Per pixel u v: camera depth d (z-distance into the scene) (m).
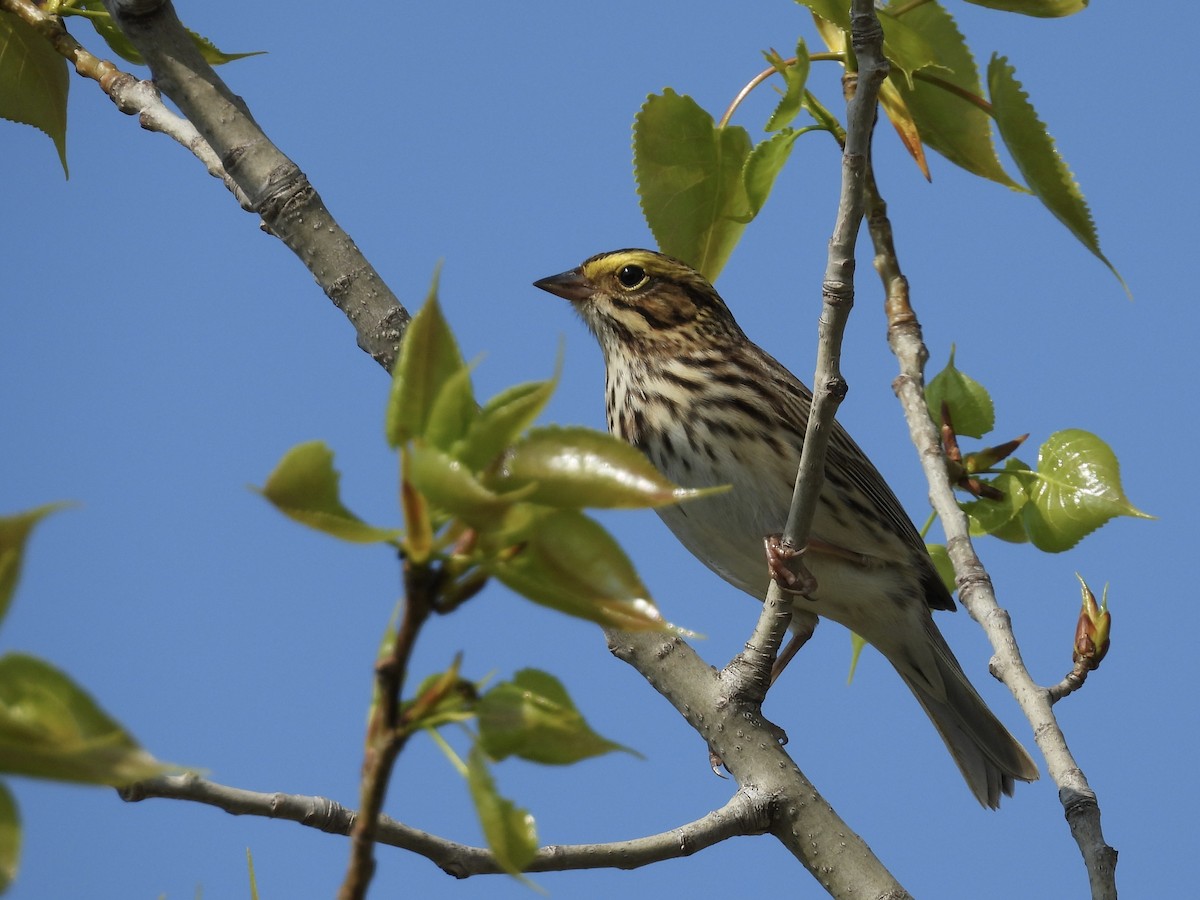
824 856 9.69
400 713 4.96
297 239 10.19
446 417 4.52
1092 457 13.76
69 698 4.01
